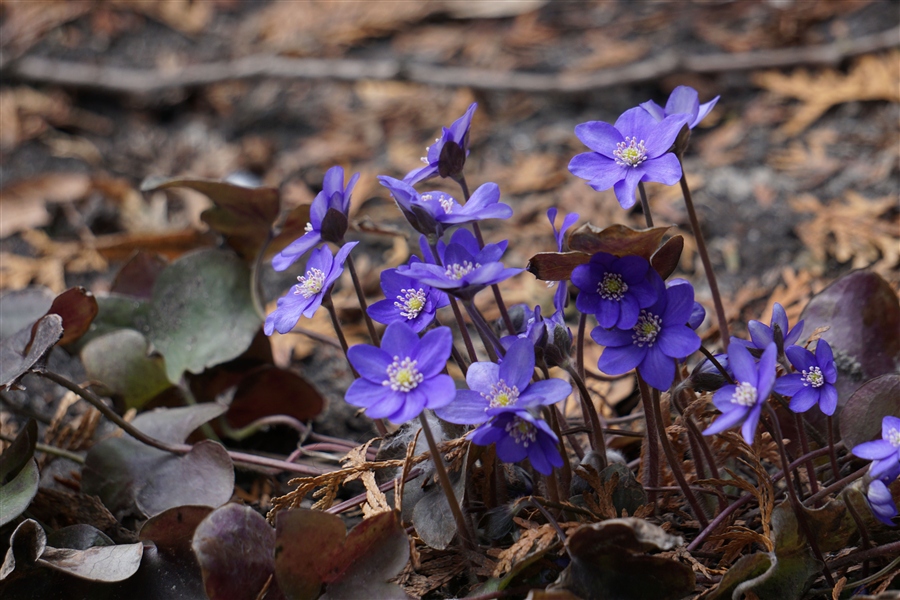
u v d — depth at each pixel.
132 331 0.75
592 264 0.62
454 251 0.62
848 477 0.64
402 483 0.64
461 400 0.61
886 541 0.65
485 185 0.63
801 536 0.63
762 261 0.87
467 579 0.67
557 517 0.65
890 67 1.07
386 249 0.97
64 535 0.66
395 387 0.60
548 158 1.07
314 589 0.63
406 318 0.64
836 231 0.87
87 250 0.98
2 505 0.65
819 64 1.12
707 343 0.77
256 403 0.76
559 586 0.62
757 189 0.97
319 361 0.82
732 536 0.64
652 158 0.63
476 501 0.66
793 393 0.63
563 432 0.65
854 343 0.69
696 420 0.68
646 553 0.63
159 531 0.65
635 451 0.72
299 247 0.64
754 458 0.64
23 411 0.74
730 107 1.12
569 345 0.63
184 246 0.85
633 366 0.62
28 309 0.73
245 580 0.63
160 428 0.71
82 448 0.74
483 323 0.62
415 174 0.65
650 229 0.62
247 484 0.74
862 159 0.98
